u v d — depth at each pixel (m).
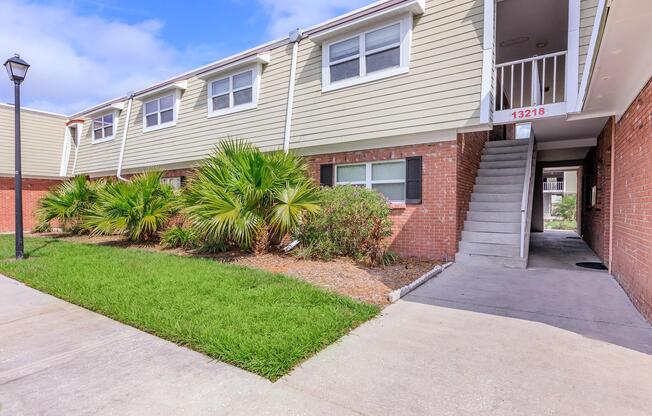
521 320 3.98
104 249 8.79
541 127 7.78
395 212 7.82
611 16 3.18
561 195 26.48
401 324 3.86
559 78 10.69
